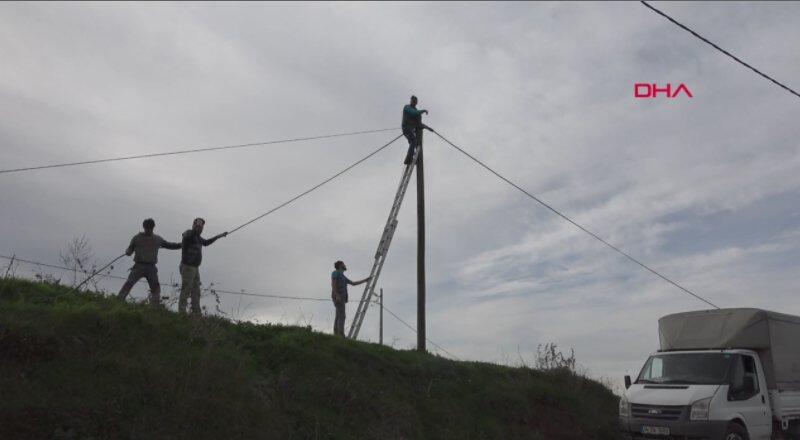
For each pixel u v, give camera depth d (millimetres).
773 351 13945
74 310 9695
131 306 10945
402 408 11836
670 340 14805
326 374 11633
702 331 14375
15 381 7824
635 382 14445
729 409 12625
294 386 10867
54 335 8773
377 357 13266
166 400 8672
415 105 17812
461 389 14008
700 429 12273
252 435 9078
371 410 11289
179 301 11969
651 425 12891
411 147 17609
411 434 11453
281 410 10133
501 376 15758
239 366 10172
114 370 8781
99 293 11281
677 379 13633
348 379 11734
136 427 8023
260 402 9859
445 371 14344
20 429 7223
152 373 8969
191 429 8477
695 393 12703
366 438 10539
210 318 11500
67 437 7414
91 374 8539
